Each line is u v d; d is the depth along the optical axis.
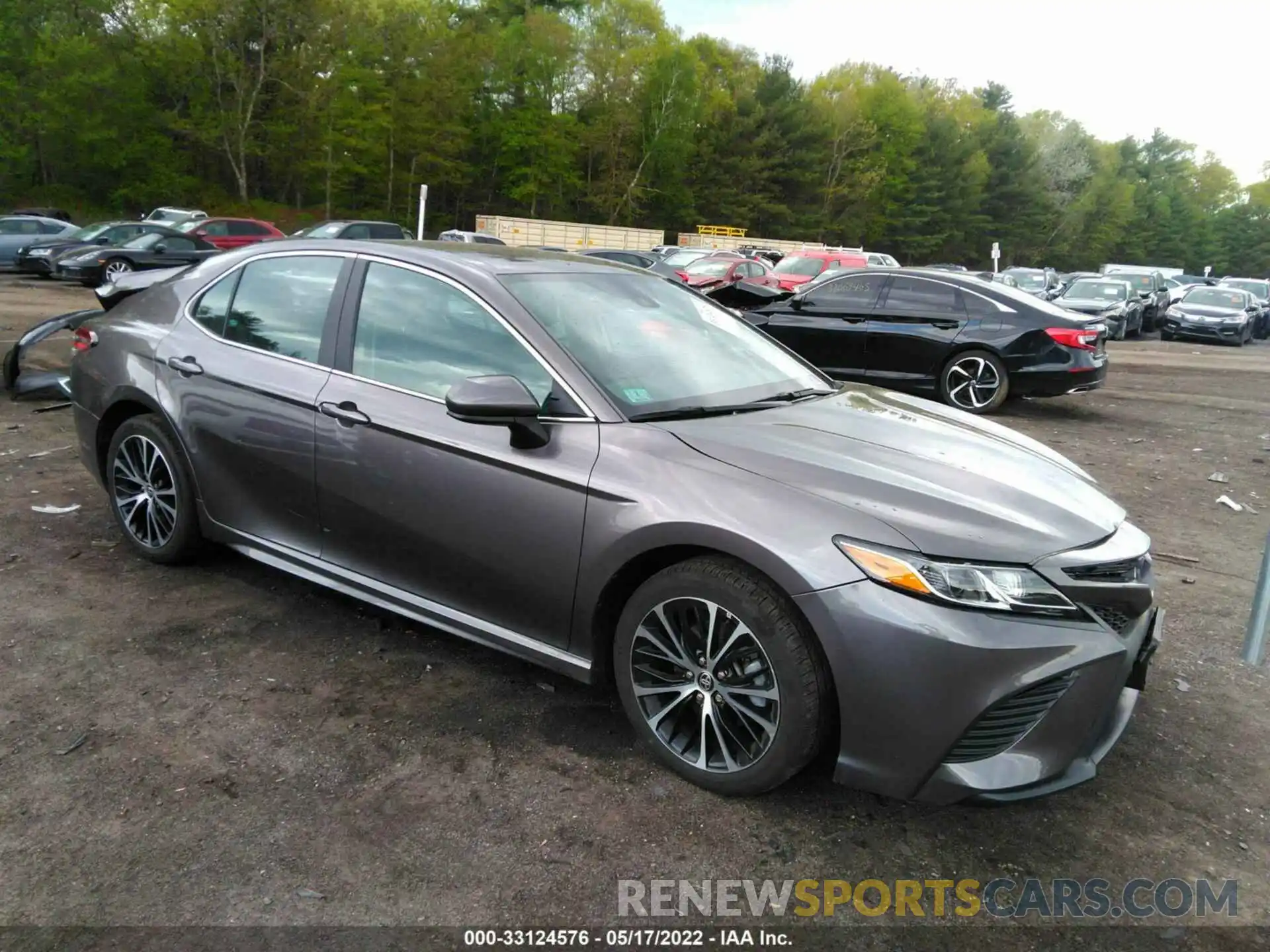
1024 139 89.19
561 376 2.98
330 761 2.78
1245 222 117.62
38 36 41.81
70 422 6.94
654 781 2.76
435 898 2.25
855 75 84.88
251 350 3.69
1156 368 16.12
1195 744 3.19
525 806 2.62
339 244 3.66
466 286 3.26
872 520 2.44
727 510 2.54
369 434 3.22
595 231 44.22
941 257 83.94
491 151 61.84
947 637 2.30
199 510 3.92
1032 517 2.60
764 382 3.51
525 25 63.94
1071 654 2.36
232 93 50.25
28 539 4.46
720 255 21.72
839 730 2.53
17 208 42.16
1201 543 5.62
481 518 2.98
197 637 3.55
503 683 3.31
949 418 3.56
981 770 2.36
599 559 2.75
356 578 3.42
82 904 2.16
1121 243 102.62
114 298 6.97
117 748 2.79
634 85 65.56
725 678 2.62
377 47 52.09
